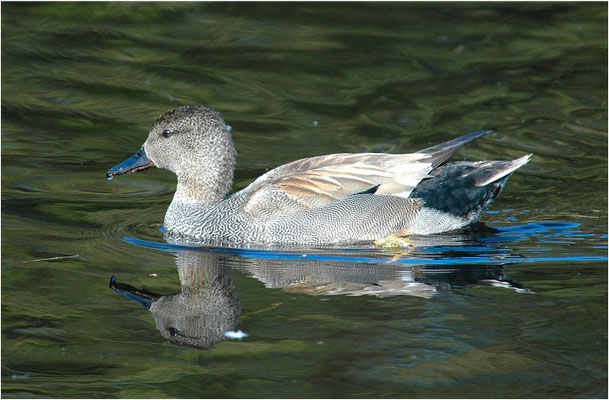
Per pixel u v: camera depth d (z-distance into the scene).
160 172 17.33
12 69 20.58
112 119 18.67
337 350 10.22
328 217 14.31
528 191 16.23
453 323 10.81
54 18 23.08
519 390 9.38
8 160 16.97
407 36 22.44
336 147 17.73
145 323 11.04
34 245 13.58
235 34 22.47
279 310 11.31
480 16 23.58
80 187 16.17
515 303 11.41
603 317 10.90
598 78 20.53
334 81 20.48
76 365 10.01
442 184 14.74
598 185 16.44
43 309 11.35
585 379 9.55
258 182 15.06
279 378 9.66
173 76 20.47
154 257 13.42
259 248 14.08
